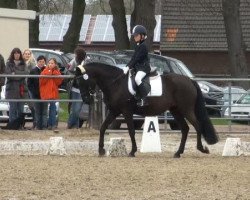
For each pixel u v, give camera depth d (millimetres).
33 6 53156
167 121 28031
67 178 16562
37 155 21031
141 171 17531
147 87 20859
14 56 26438
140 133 27547
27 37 36094
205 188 15477
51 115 26672
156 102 21000
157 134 22594
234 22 47875
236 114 28203
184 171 17562
